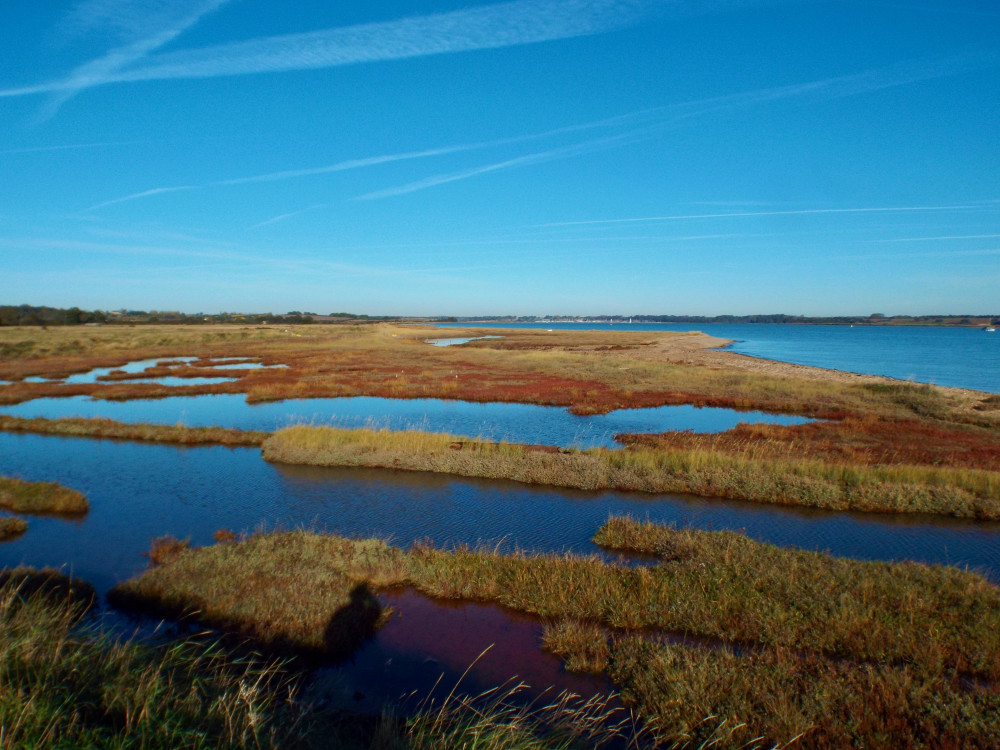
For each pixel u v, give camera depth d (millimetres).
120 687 4633
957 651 7246
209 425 24297
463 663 7414
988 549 11758
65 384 35219
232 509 13789
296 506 14008
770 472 16000
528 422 25516
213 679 5691
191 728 4297
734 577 9297
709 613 8250
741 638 7785
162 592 8633
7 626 5273
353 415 27047
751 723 5883
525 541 11938
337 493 15039
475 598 9234
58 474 16656
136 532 12242
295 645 7531
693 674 6605
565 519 13320
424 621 8508
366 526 12727
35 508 13508
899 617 7961
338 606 8375
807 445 20141
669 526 12375
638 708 6422
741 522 13242
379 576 9562
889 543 12047
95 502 14242
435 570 9812
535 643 7953
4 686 4184
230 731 4266
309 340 84438
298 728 5289
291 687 6637
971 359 73312
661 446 20047
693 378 39500
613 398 31453
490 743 4930
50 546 11406
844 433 22656
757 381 37438
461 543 11781
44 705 4031
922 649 7184
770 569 9484
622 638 7727
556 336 116125
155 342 73000
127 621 8047
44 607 6949
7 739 3621
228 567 9547
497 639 8039
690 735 5871
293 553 10227
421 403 30766
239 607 8266
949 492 14344
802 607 8305
